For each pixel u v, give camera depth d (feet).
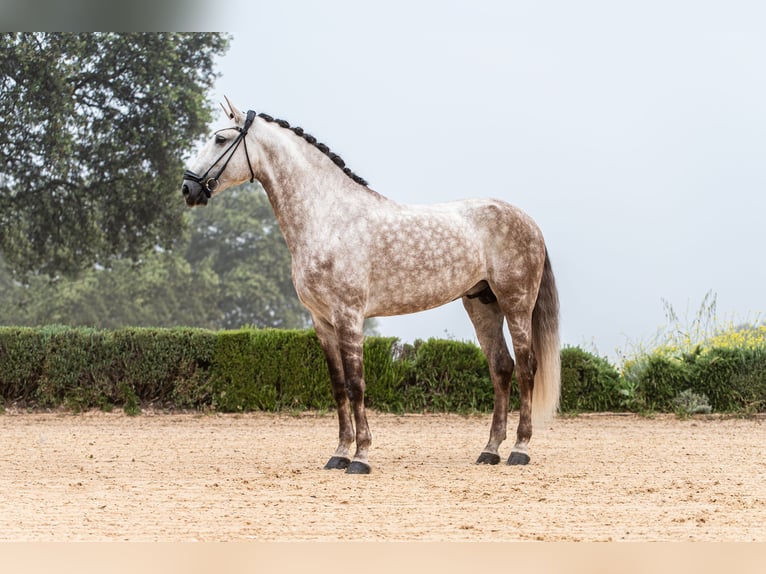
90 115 79.56
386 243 26.76
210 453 31.73
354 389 26.25
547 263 30.07
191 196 26.78
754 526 18.37
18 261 82.79
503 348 29.60
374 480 24.85
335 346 27.58
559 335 29.91
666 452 32.07
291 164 27.07
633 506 20.68
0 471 26.73
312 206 26.84
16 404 47.21
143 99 80.12
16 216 79.41
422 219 27.50
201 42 82.53
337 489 23.16
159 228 83.56
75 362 46.44
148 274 160.15
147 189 80.12
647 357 47.06
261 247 188.85
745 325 51.90
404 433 39.24
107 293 164.14
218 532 17.52
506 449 33.45
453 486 23.67
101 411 46.70
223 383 45.98
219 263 191.83
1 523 18.38
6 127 73.56
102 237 82.48
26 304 162.71
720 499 21.65
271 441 35.96
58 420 43.98
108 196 80.43
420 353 46.14
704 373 45.88
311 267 26.40
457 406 45.83
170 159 80.33
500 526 18.24
